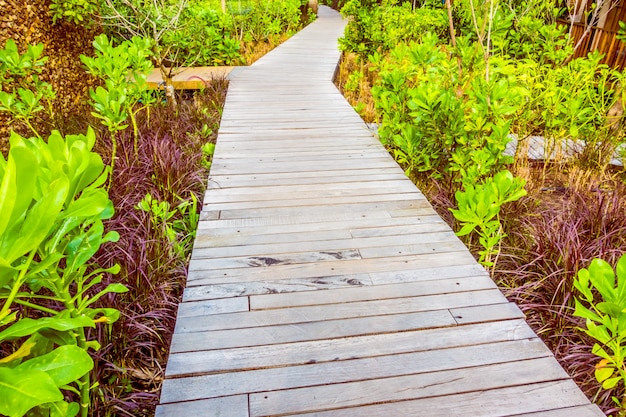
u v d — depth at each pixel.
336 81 8.63
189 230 3.09
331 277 2.28
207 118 5.55
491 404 1.57
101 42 3.89
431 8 11.69
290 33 14.39
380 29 8.59
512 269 2.77
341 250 2.53
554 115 4.11
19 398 0.80
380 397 1.59
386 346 1.83
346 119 5.26
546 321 2.38
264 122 5.09
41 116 4.73
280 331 1.90
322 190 3.32
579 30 7.05
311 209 3.02
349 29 8.70
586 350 2.12
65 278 1.24
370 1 8.44
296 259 2.43
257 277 2.27
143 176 3.62
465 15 5.57
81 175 1.14
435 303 2.09
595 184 3.71
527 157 4.24
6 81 3.97
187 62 8.21
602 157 4.14
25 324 0.96
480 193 2.26
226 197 3.18
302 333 1.89
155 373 2.07
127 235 2.79
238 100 6.11
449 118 3.50
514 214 3.19
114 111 3.28
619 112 4.64
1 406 0.80
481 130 3.37
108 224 2.86
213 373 1.68
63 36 5.47
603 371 1.60
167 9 6.94
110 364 1.86
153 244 2.68
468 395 1.60
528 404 1.57
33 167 0.83
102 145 4.22
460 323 1.95
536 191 3.68
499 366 1.73
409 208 3.06
